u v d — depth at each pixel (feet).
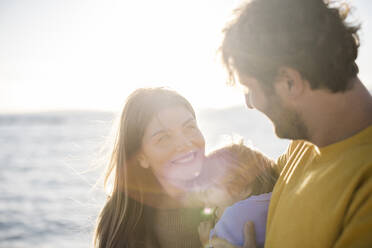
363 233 3.08
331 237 3.45
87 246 28.25
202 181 6.48
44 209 41.88
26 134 196.24
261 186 5.92
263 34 3.77
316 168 4.00
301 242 3.78
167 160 6.57
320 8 3.70
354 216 3.21
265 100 4.00
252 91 4.10
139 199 7.39
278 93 3.85
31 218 38.55
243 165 6.14
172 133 6.49
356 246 3.10
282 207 4.24
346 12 3.82
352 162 3.51
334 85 3.58
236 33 4.01
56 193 50.24
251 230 5.23
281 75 3.75
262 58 3.80
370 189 3.18
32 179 62.13
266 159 6.51
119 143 7.22
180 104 6.86
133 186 7.36
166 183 6.89
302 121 3.86
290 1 3.75
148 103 6.72
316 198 3.72
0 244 31.09
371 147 3.49
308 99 3.72
